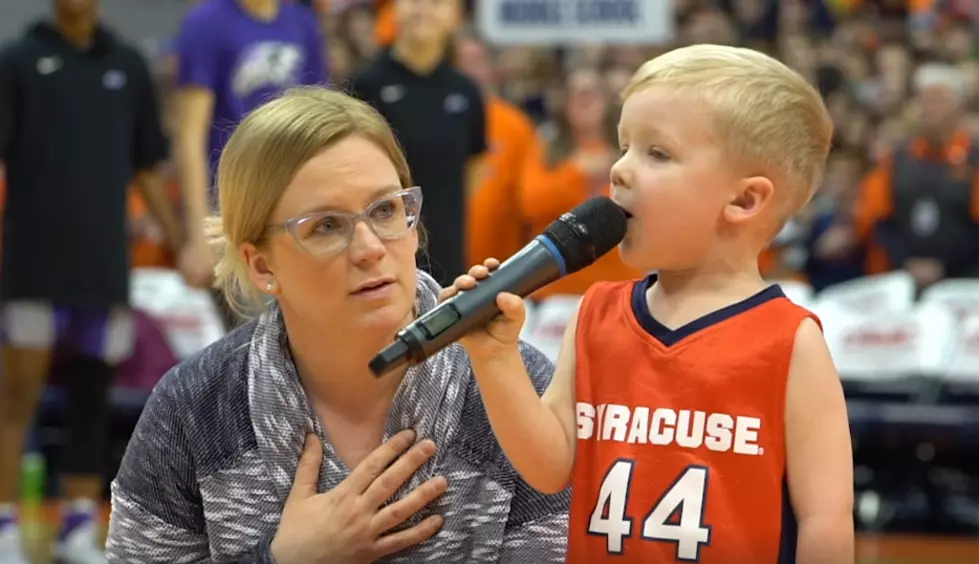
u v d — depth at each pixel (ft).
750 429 6.06
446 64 17.24
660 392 6.20
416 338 5.80
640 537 6.10
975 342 19.89
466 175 17.39
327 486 6.96
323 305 6.61
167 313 20.95
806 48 30.53
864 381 20.47
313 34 17.10
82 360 17.61
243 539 6.94
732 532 6.01
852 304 20.70
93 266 17.04
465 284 5.96
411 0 16.75
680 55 6.35
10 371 17.04
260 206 6.60
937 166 22.49
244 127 6.73
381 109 16.80
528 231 21.91
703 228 6.25
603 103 21.79
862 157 25.20
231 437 6.98
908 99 27.66
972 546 18.69
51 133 16.84
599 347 6.45
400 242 6.63
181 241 18.45
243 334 7.27
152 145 17.95
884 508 20.01
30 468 18.44
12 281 16.90
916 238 22.50
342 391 7.06
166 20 35.42
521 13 21.25
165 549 7.14
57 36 16.97
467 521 6.99
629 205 6.30
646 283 6.62
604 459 6.26
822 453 6.03
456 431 6.98
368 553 6.75
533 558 7.04
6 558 16.56
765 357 6.09
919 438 19.66
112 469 20.57
